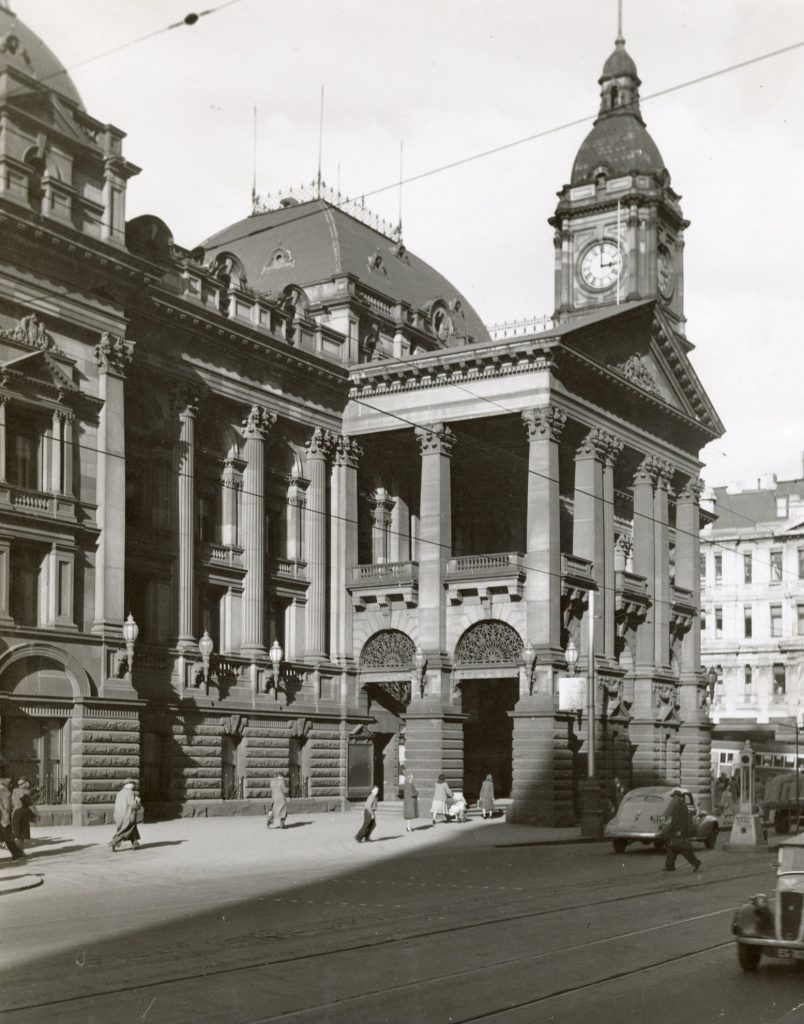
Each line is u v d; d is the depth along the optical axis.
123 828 34.25
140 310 47.78
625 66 72.50
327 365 57.38
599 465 58.88
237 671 51.94
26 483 42.25
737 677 112.19
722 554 114.75
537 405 54.62
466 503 66.12
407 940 18.75
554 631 53.53
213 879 27.88
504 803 59.88
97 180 44.94
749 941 16.11
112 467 44.38
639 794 39.47
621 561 68.50
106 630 43.47
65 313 43.19
